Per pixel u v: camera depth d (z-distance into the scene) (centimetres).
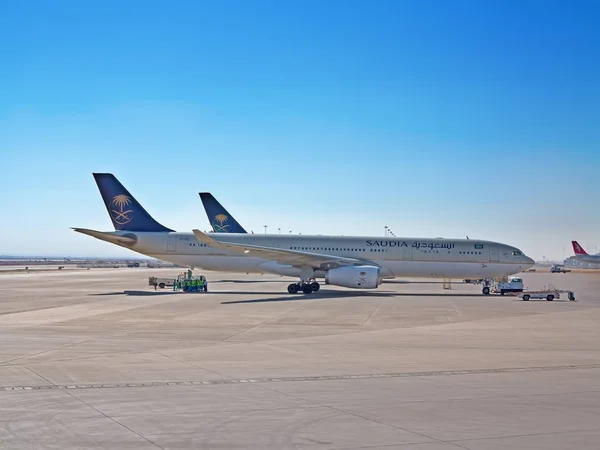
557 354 1903
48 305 3609
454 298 4584
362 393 1309
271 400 1235
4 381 1415
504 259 5050
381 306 3706
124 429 1010
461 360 1770
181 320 2820
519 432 1003
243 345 2050
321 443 937
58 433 984
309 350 1945
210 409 1154
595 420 1084
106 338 2194
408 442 943
